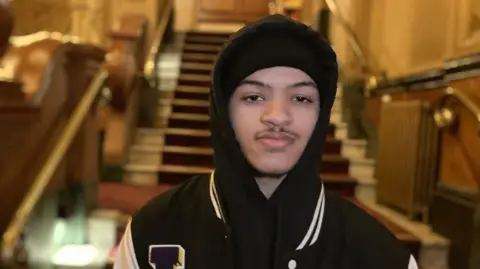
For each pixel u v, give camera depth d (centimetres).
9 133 205
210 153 462
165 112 563
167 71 645
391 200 382
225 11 927
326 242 89
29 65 242
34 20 640
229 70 86
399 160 366
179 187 102
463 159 294
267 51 82
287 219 86
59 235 272
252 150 84
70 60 275
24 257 203
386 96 437
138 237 94
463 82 289
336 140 502
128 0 657
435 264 303
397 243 91
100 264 271
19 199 216
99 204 347
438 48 350
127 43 445
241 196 86
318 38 85
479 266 262
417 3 393
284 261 85
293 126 83
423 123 338
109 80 427
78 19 657
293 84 83
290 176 86
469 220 278
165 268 91
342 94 560
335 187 439
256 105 85
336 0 606
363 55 496
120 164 439
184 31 801
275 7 896
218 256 87
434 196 321
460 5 319
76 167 293
